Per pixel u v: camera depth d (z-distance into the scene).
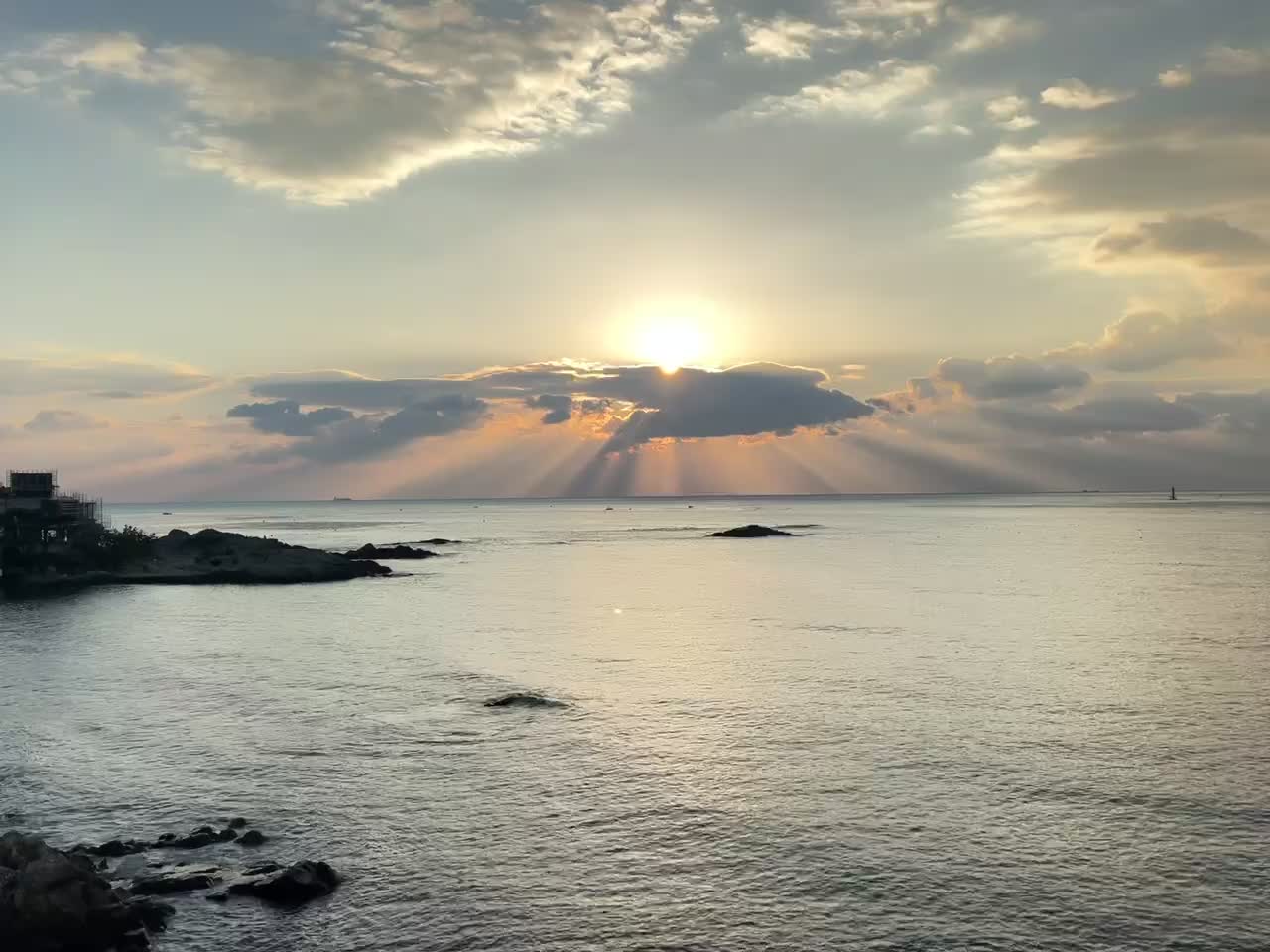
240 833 34.47
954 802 36.66
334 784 39.78
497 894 29.47
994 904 28.34
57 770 42.28
